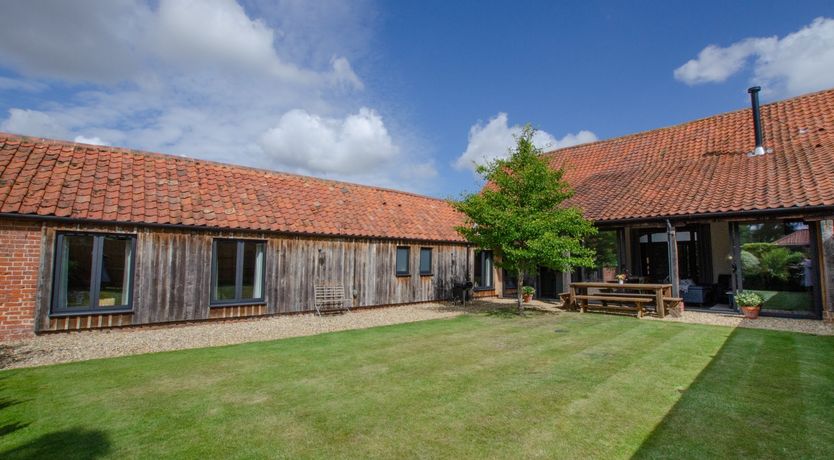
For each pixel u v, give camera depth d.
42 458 3.79
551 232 11.48
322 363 7.04
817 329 9.65
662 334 9.32
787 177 11.84
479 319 12.08
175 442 4.12
